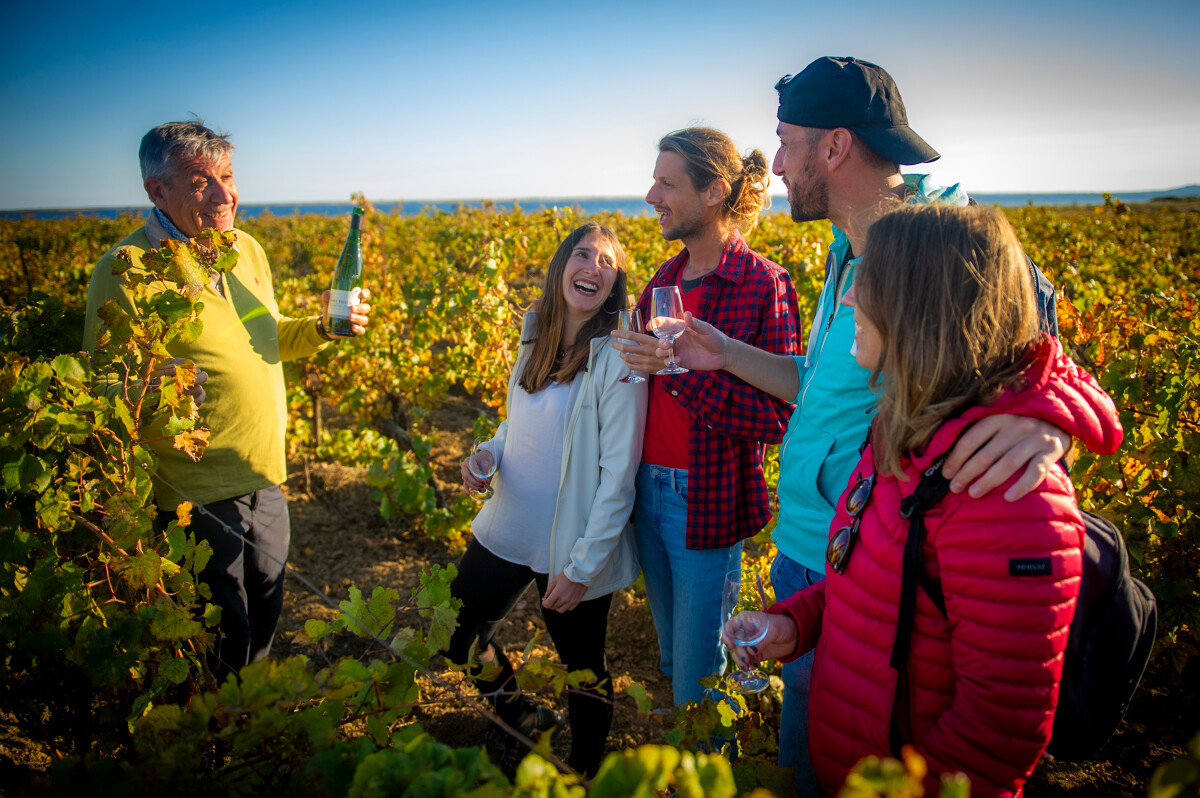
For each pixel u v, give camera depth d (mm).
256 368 2248
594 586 2096
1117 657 1154
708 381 2021
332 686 1219
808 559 1723
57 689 1656
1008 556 964
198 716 1043
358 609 1525
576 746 2170
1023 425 990
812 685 1295
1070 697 1181
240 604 2191
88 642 1444
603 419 2070
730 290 2207
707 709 1479
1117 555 1158
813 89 1630
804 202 1739
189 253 1683
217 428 2141
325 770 987
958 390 1041
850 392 1615
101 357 1670
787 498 1792
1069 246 11305
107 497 1665
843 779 1223
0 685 1525
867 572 1169
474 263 5922
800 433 1745
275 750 1174
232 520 2176
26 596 1470
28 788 1432
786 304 2178
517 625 3402
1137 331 3656
